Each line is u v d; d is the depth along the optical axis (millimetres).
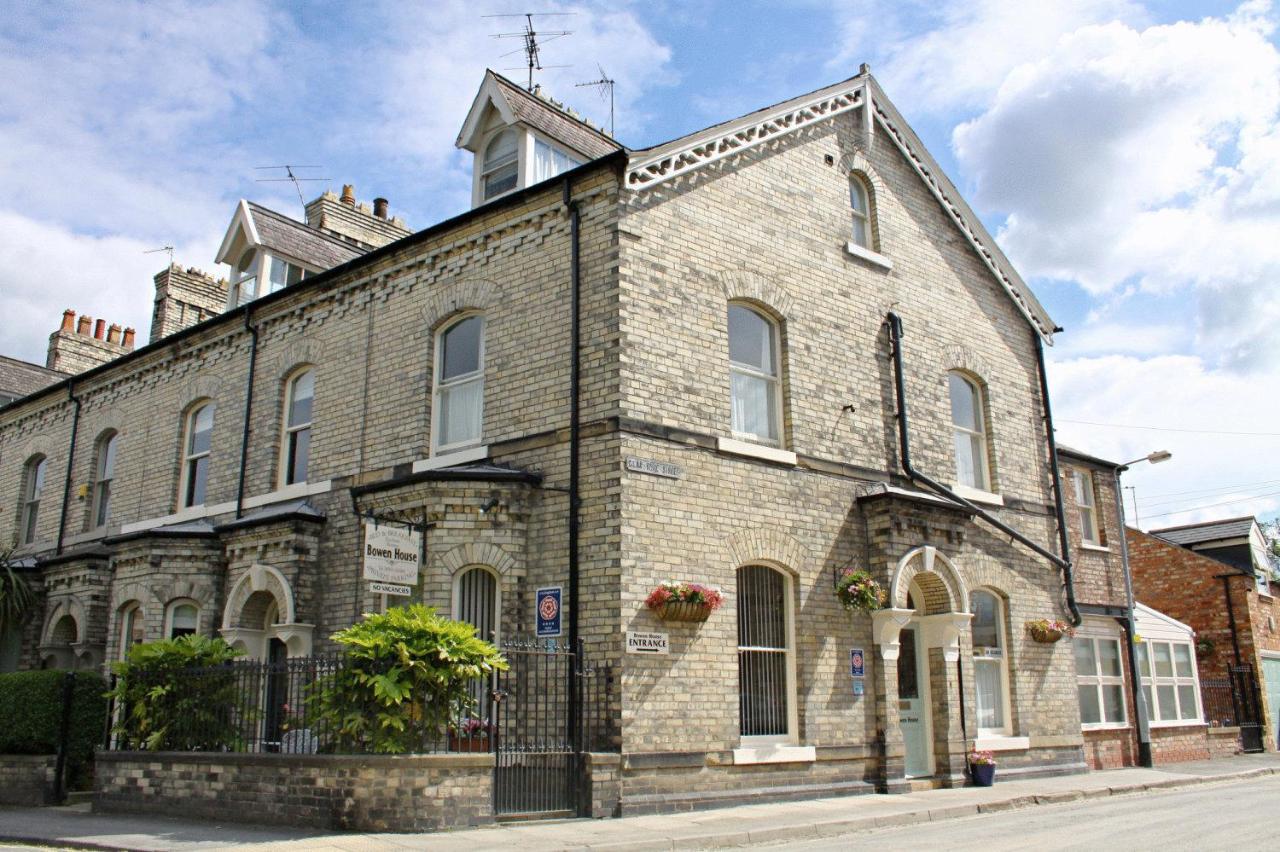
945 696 16156
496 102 16688
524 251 14852
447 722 11133
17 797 14812
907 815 12516
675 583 12836
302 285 17859
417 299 16172
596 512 13055
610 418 13156
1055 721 18406
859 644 15281
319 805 11070
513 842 9891
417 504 13766
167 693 13164
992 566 18000
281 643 16547
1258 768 20859
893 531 15688
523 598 13469
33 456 24234
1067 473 21953
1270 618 28219
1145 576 28094
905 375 17594
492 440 14602
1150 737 21969
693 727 12938
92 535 21656
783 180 16391
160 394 20953
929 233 19062
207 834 10758
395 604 14242
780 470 14953
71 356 30141
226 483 18688
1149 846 9891
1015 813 13602
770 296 15586
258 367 18781
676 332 14078
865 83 18328
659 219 14281
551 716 12703
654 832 10695
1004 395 19672
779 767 13789
